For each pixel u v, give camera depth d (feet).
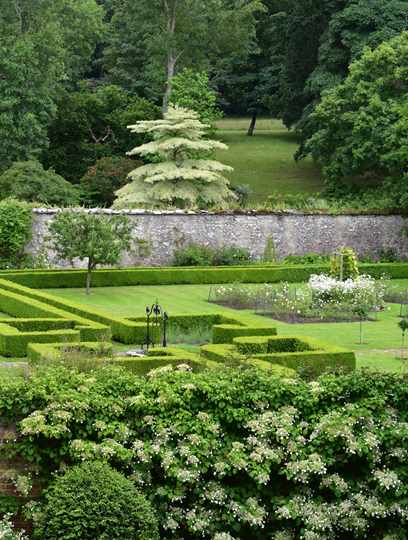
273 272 118.11
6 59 154.30
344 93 147.84
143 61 204.33
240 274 117.19
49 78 162.09
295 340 67.62
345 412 40.57
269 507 39.68
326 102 148.46
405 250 136.77
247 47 201.05
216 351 61.05
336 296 93.20
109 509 35.22
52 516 35.50
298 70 188.85
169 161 151.74
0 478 37.88
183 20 184.44
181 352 60.54
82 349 60.64
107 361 52.54
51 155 170.30
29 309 81.82
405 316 90.74
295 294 94.99
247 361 46.03
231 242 129.18
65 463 38.32
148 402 39.45
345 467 40.60
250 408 40.40
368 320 89.51
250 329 72.08
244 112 235.20
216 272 116.26
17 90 154.51
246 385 40.83
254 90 215.51
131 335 74.49
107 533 34.99
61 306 84.99
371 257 135.33
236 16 189.26
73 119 171.22
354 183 152.56
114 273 112.16
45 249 119.34
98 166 161.17
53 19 176.86
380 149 140.77
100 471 36.14
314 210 133.08
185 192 147.02
